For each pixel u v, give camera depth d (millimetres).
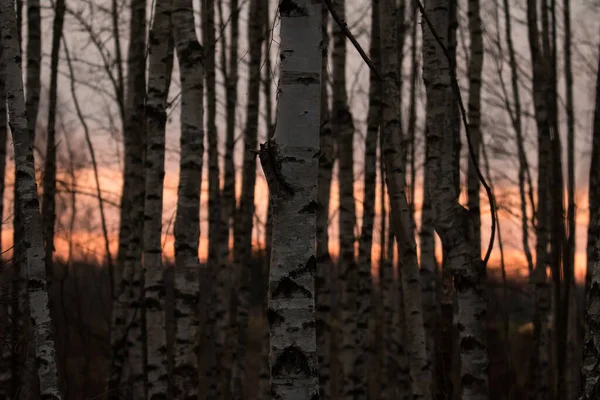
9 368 6695
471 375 4848
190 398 6418
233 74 11352
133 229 9133
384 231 12883
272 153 3281
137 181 9211
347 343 9203
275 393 3217
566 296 8352
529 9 10188
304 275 3256
